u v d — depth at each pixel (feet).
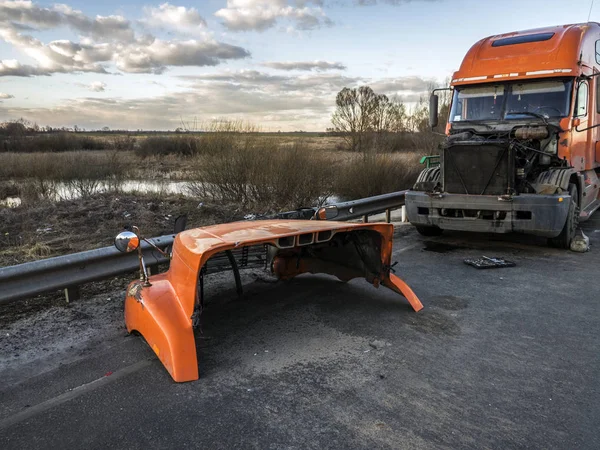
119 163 51.01
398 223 33.17
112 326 13.98
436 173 26.53
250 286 17.72
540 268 20.45
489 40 27.63
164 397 10.03
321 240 12.60
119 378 10.88
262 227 13.21
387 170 42.70
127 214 31.50
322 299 16.20
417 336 13.10
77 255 14.80
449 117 27.32
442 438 8.47
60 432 8.83
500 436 8.52
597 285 17.87
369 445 8.30
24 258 21.30
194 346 11.00
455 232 29.30
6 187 46.52
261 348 12.39
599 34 27.66
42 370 11.32
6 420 9.25
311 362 11.56
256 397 9.98
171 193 41.22
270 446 8.33
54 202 35.81
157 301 11.75
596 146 27.20
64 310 15.26
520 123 24.59
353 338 12.96
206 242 11.67
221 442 8.47
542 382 10.50
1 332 13.53
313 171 36.91
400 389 10.23
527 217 21.57
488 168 22.21
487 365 11.34
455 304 15.78
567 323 14.06
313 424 8.97
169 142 95.71
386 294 16.78
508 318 14.49
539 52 24.63
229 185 36.70
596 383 10.44
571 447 8.19
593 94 25.96
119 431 8.84
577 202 25.29
